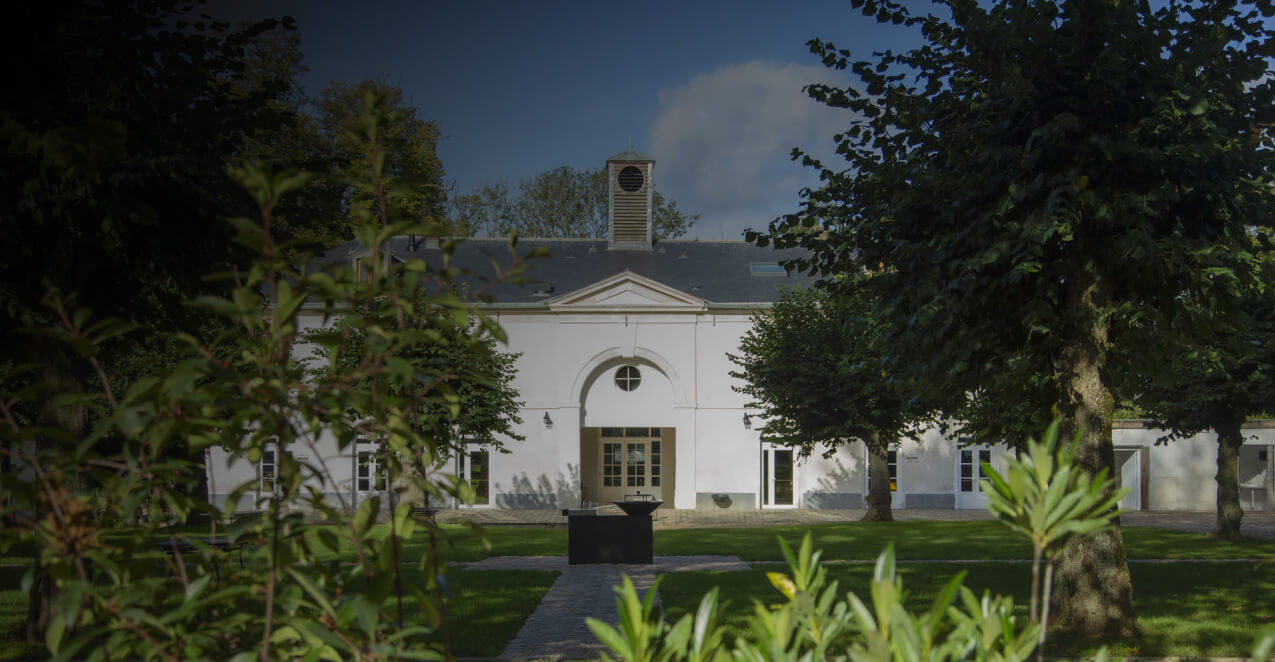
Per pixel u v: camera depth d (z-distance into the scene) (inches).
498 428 991.6
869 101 390.0
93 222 304.8
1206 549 684.1
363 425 98.0
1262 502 1279.5
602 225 2037.4
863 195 387.9
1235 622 350.0
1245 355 398.0
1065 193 290.0
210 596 88.7
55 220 301.4
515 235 96.3
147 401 89.2
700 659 86.0
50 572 90.5
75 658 279.3
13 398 93.0
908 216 344.5
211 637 93.4
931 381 363.3
